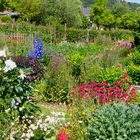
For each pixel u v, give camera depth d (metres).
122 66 15.86
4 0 47.81
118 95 9.58
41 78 12.20
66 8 42.53
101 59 14.12
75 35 30.64
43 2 43.09
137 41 23.28
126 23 63.53
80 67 13.23
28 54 15.95
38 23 44.41
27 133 7.14
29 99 8.23
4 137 6.87
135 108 7.29
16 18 45.03
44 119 7.70
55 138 7.18
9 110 7.54
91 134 6.98
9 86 7.61
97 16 62.28
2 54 7.84
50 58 15.07
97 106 8.01
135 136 6.70
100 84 10.30
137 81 14.94
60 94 11.08
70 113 7.72
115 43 23.14
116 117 6.91
